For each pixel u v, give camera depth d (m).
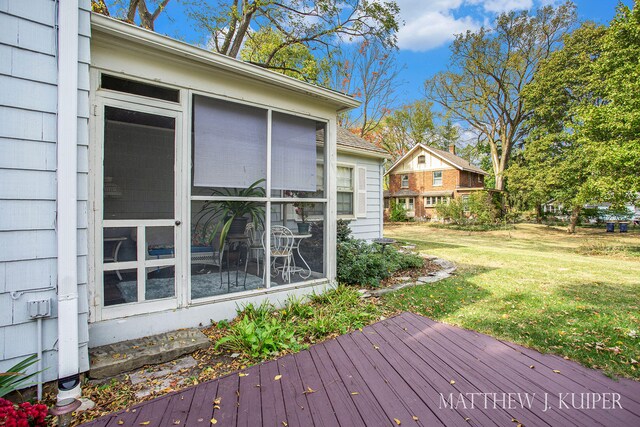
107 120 2.65
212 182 3.24
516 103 20.53
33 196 2.03
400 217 22.89
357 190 8.15
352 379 2.28
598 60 10.31
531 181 16.03
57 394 2.04
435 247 10.09
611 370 2.40
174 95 3.03
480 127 22.77
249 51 12.10
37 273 2.04
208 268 3.28
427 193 22.62
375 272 5.14
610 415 1.87
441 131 28.20
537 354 2.67
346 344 2.87
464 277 5.59
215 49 10.78
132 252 2.77
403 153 26.91
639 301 4.15
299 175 4.00
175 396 2.07
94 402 2.01
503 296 4.39
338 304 3.82
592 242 11.70
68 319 2.04
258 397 2.06
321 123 4.28
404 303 4.09
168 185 2.95
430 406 1.96
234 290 3.45
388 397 2.06
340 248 5.58
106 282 2.66
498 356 2.63
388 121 24.72
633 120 7.85
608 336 3.02
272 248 3.78
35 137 2.03
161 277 2.94
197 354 2.67
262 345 2.72
